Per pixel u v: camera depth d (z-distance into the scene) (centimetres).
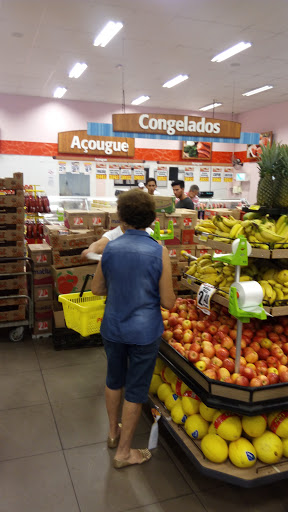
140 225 204
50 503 197
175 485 212
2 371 341
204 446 202
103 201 614
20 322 400
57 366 353
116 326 200
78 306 282
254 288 195
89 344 399
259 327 250
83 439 249
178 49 663
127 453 223
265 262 246
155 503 199
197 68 767
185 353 229
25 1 491
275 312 214
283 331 247
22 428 259
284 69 773
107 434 254
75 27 572
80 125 1068
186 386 231
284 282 226
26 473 218
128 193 203
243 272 240
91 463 227
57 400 295
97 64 741
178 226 439
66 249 389
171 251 439
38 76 823
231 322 248
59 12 523
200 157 1157
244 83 877
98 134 525
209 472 196
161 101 1065
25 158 1020
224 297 227
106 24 561
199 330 250
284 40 623
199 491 208
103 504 197
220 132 584
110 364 216
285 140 1071
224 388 194
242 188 1226
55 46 648
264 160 235
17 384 318
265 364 218
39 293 407
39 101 1016
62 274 383
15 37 609
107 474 218
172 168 1040
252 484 189
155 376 268
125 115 529
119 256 198
